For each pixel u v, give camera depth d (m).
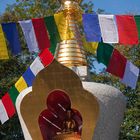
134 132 23.41
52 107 11.52
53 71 10.95
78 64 12.57
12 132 22.94
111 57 12.67
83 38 13.01
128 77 12.66
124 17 11.39
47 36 11.44
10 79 23.36
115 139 11.72
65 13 12.80
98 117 11.03
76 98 10.93
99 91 11.55
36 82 11.03
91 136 10.88
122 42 11.34
